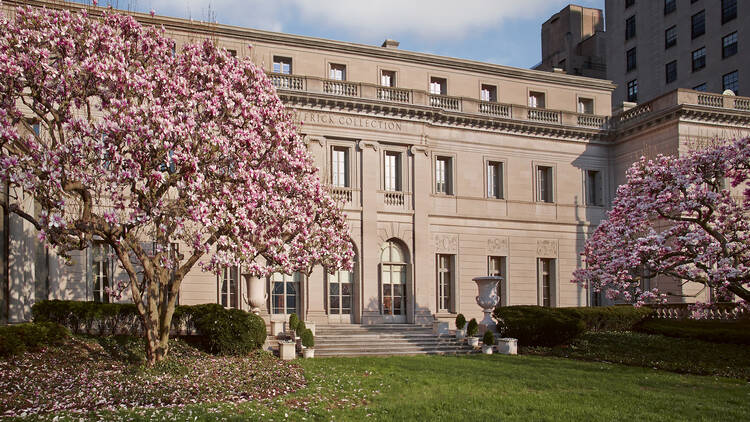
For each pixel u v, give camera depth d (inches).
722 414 581.0
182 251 1162.6
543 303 1486.2
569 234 1518.2
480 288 1211.2
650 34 2170.3
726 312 1202.6
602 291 1528.1
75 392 606.5
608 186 1576.0
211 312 944.3
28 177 590.2
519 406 605.6
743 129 1454.2
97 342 871.7
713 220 963.3
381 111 1322.6
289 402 602.2
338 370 824.3
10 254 973.2
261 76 812.6
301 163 819.4
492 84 1517.0
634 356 1004.6
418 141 1359.5
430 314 1331.2
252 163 765.9
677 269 906.7
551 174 1524.4
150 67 740.7
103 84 691.4
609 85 1620.3
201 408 548.1
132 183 661.9
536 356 1054.4
